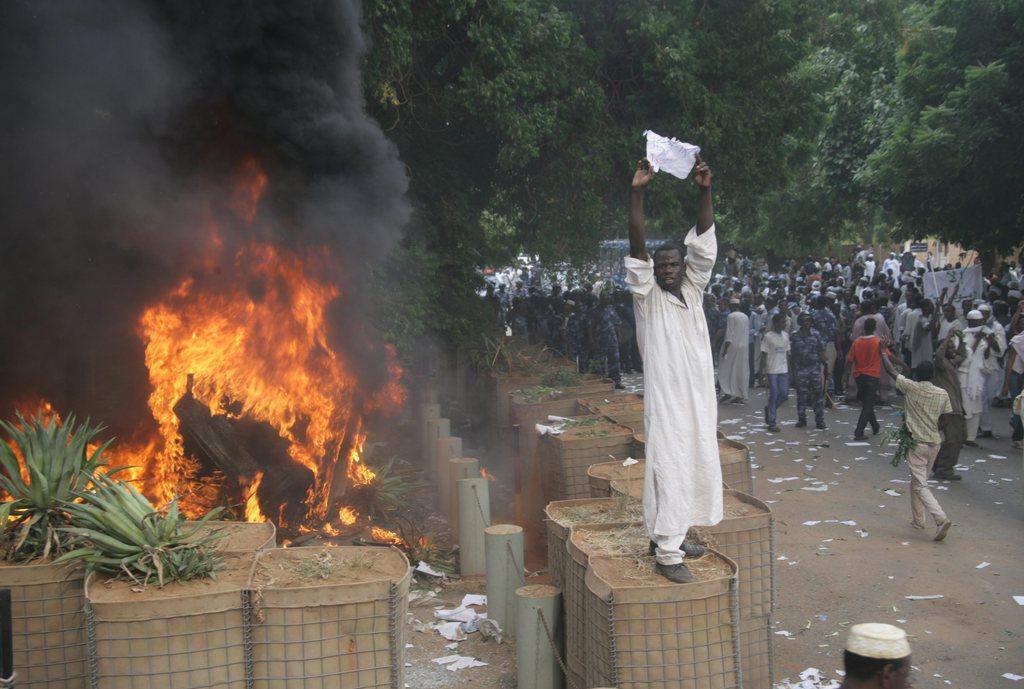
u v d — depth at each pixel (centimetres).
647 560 491
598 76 1354
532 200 1413
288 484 819
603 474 708
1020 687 574
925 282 1980
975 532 898
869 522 937
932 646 636
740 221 1645
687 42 1303
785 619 690
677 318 473
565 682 548
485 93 1098
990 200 1706
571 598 517
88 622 396
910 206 1873
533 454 1009
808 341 1442
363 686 412
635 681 440
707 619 444
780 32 1402
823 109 1552
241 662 405
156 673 397
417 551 806
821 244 2764
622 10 1302
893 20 1591
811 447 1312
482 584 755
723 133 1372
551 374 1253
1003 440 1340
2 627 390
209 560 443
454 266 1362
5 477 490
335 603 409
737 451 716
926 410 877
